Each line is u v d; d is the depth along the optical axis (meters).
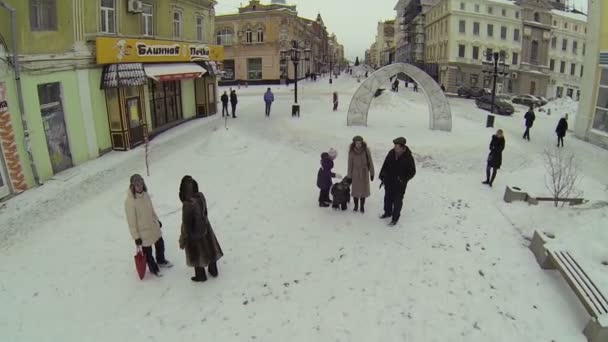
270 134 18.17
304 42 63.91
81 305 5.78
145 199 6.23
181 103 22.23
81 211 9.21
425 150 14.77
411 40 76.12
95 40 13.69
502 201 9.78
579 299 5.26
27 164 10.77
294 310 5.55
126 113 15.16
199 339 5.04
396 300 5.71
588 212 7.66
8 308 5.72
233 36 51.12
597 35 19.08
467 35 53.53
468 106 34.84
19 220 8.72
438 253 7.04
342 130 18.38
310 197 9.98
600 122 18.98
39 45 11.36
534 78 57.75
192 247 6.00
